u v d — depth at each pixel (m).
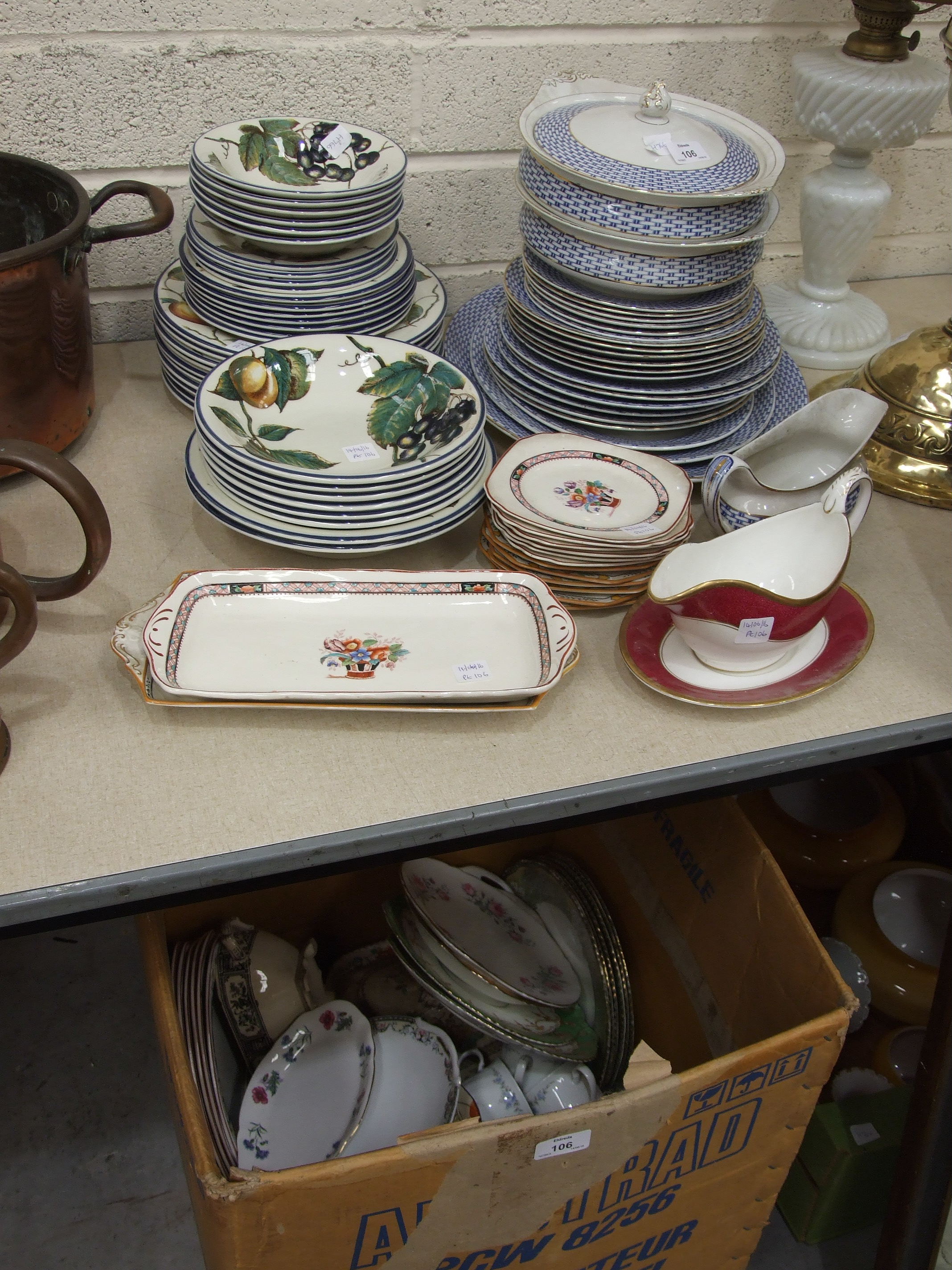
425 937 1.06
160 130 1.13
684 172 0.91
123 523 0.97
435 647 0.84
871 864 1.33
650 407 0.99
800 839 1.34
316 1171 0.69
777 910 0.88
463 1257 0.82
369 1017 1.16
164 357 1.08
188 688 0.76
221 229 1.03
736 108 1.33
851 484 0.83
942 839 1.42
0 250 1.05
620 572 0.89
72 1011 1.35
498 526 0.91
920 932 1.26
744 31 1.27
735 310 0.98
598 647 0.88
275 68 1.13
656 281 0.92
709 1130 0.82
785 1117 0.85
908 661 0.89
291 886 1.15
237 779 0.74
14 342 0.87
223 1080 1.04
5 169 1.00
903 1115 1.11
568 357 0.98
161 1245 1.15
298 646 0.83
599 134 0.95
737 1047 0.98
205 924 1.12
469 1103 1.03
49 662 0.82
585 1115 0.74
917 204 1.49
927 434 1.06
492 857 1.25
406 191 1.26
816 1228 1.14
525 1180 0.77
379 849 0.72
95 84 1.08
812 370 1.30
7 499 0.98
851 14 1.29
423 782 0.75
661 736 0.80
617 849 1.13
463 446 0.89
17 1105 1.26
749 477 0.92
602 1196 0.82
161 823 0.71
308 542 0.86
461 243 1.32
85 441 1.07
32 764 0.74
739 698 0.80
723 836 0.94
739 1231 0.96
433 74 1.18
